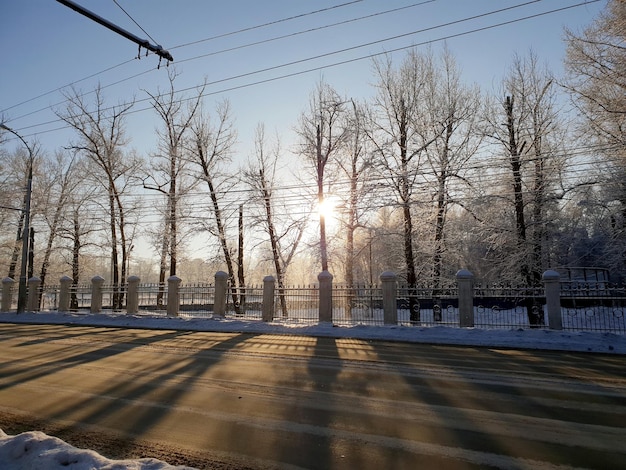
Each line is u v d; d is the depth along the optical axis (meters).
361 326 13.58
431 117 21.92
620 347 9.94
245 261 31.94
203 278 31.52
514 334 11.57
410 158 21.92
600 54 15.98
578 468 3.63
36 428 4.83
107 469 3.39
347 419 4.97
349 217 23.72
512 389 6.33
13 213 30.72
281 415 5.14
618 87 16.34
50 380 7.14
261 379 7.02
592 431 4.53
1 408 5.61
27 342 11.83
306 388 6.42
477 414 5.13
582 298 11.94
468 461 3.78
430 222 21.62
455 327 12.80
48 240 30.84
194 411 5.33
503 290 13.58
